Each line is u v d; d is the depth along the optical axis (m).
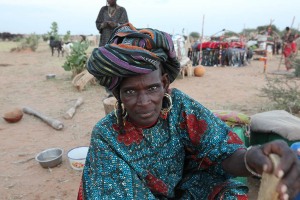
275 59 17.66
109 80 1.23
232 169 1.33
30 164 3.83
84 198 1.30
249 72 11.84
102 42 6.93
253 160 1.07
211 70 12.73
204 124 1.36
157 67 1.21
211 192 1.44
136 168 1.34
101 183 1.28
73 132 4.91
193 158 1.48
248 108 6.05
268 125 3.05
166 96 1.37
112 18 6.80
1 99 7.32
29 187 3.29
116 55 1.16
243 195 1.39
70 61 9.52
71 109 5.83
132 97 1.24
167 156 1.40
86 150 3.82
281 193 0.96
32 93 7.88
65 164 3.78
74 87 8.26
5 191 3.21
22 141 4.59
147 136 1.35
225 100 6.88
